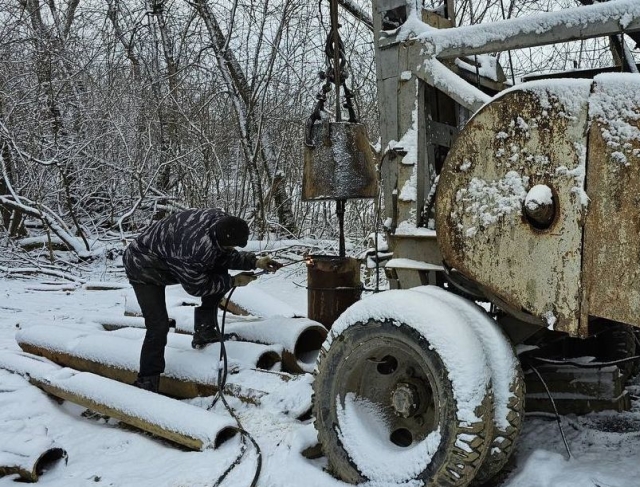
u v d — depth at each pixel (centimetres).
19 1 1455
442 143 392
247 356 442
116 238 1348
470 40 335
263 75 1348
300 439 345
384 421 321
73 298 941
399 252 367
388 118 376
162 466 352
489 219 292
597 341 411
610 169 251
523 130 278
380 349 315
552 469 295
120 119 1429
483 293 319
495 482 301
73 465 364
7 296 952
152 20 1447
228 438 367
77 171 1348
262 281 995
